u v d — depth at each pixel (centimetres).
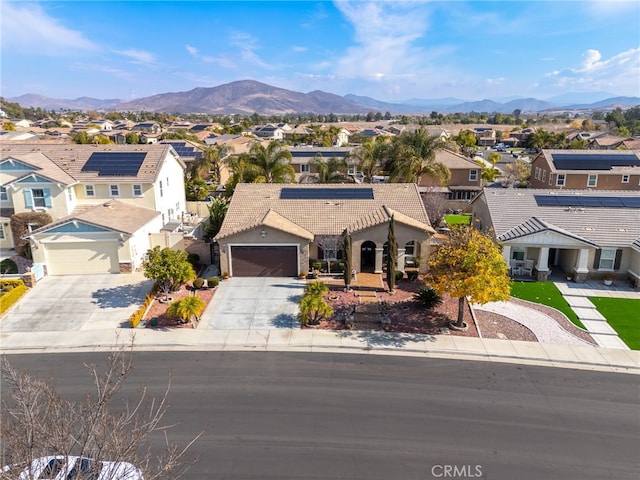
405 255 3094
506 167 6894
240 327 2356
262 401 1733
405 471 1383
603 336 2275
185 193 5034
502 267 2228
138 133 12762
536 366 2003
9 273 3091
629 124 15050
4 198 3569
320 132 12625
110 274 3038
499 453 1462
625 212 3183
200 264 3338
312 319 2398
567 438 1535
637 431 1574
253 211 3300
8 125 12544
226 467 1391
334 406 1700
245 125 18050
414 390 1809
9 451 850
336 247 3052
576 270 2962
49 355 2091
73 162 3838
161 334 2284
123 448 967
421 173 4731
